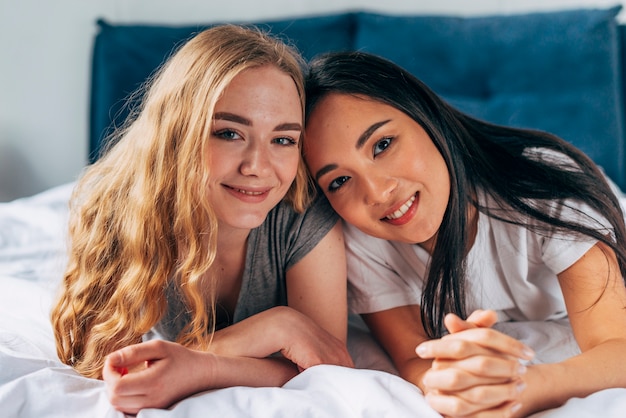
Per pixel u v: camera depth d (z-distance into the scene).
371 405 0.82
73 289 1.07
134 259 1.02
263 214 0.99
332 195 1.06
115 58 2.29
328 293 1.11
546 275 1.18
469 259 1.14
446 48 2.16
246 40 0.98
